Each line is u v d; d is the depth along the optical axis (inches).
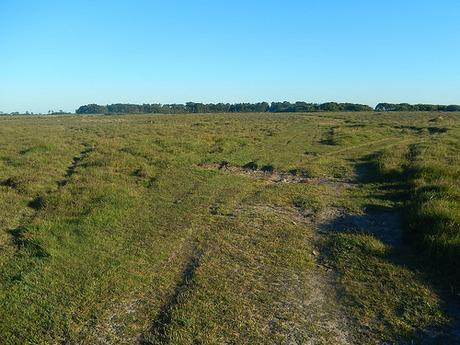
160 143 908.6
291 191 573.3
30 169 651.5
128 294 297.6
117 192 520.4
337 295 301.0
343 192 577.6
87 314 272.7
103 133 1222.3
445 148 901.2
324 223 451.2
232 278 322.3
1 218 435.5
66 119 2541.8
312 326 262.7
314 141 1104.8
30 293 294.7
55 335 251.9
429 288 306.5
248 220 451.8
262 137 1144.2
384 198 538.3
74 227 409.7
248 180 635.5
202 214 466.9
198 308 279.7
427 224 397.7
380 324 264.8
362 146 1031.0
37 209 470.0
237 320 267.7
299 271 337.7
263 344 244.7
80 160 740.7
